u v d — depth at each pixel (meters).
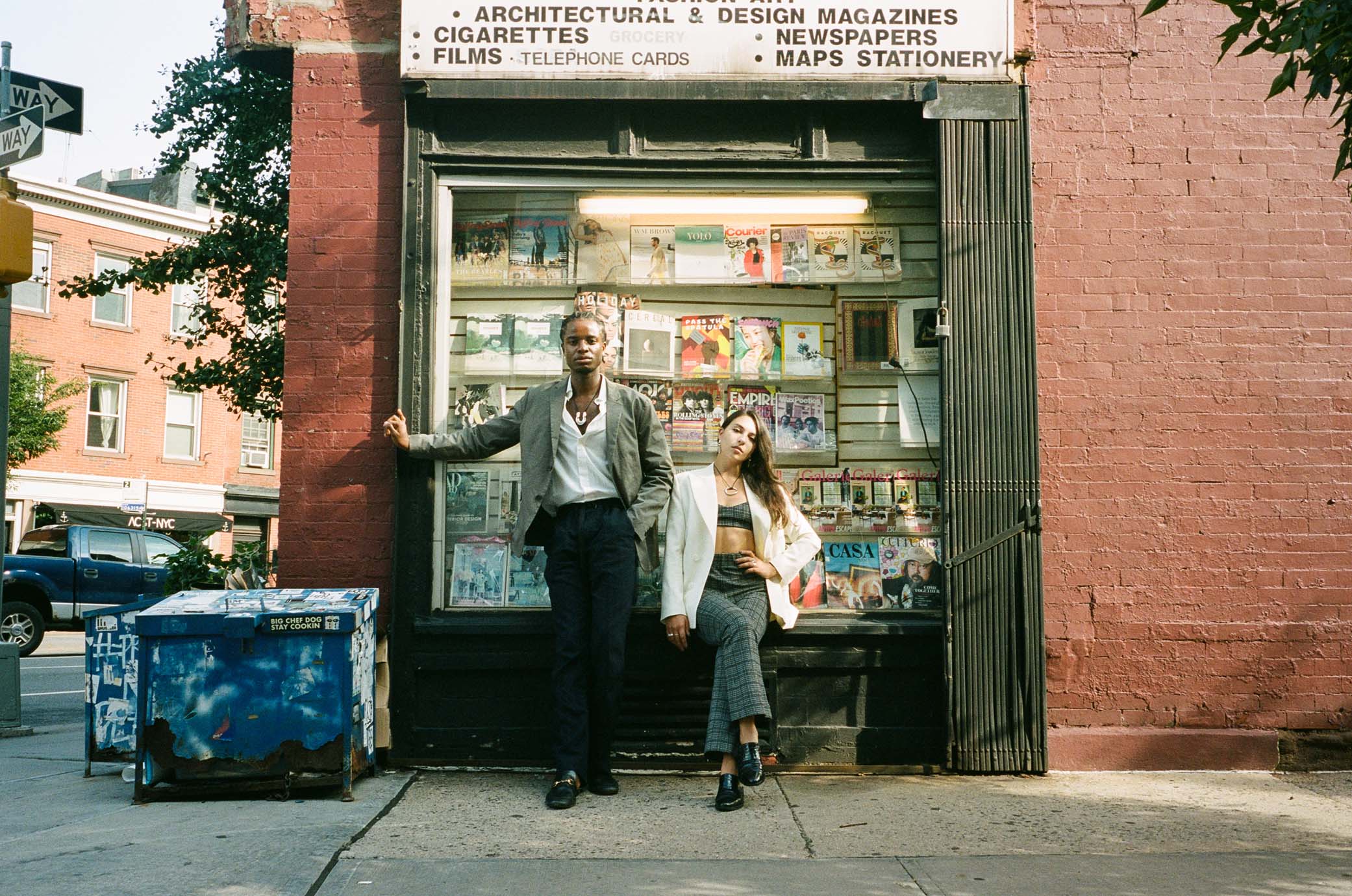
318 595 4.81
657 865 3.78
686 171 5.48
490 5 5.39
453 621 5.20
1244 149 5.60
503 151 5.44
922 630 5.27
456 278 5.59
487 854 3.88
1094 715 5.38
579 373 4.82
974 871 3.77
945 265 5.41
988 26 5.50
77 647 16.92
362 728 4.79
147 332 28.17
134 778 4.81
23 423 22.69
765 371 5.69
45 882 3.47
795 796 4.77
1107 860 3.92
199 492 29.22
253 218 10.47
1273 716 5.40
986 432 5.36
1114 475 5.45
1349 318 5.55
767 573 4.90
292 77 5.64
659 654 5.23
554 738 4.65
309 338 5.37
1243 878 3.73
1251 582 5.44
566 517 4.77
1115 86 5.60
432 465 5.30
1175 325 5.52
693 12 5.43
